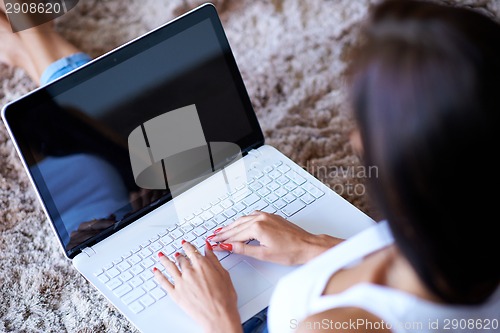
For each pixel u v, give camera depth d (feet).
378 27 2.15
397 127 2.04
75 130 3.93
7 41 5.31
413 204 2.09
